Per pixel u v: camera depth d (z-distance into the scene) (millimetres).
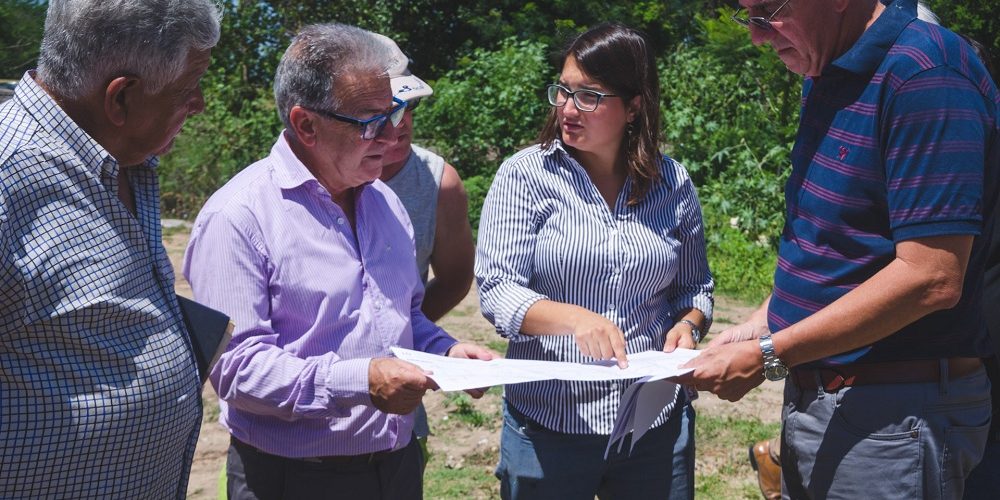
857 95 2424
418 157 3223
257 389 2385
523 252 2818
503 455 2971
